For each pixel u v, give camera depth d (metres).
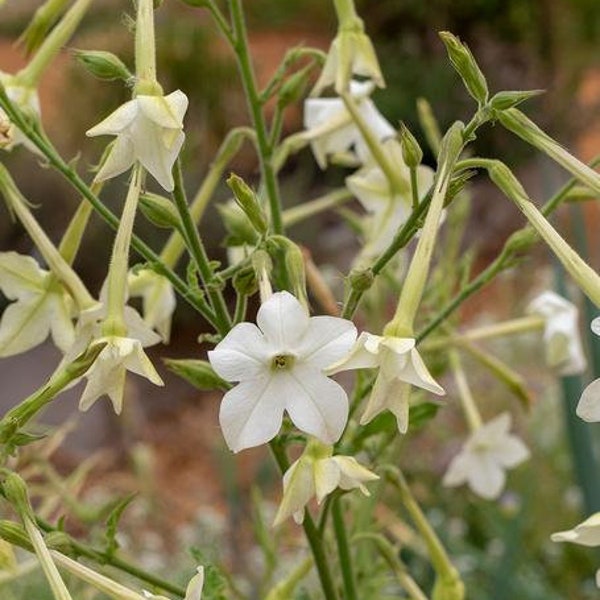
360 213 3.87
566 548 2.01
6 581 0.99
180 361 0.92
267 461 1.59
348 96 0.99
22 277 0.94
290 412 0.81
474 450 1.17
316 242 3.74
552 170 1.45
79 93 4.17
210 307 0.92
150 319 1.00
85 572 0.83
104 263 3.67
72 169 0.90
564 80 4.47
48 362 3.28
